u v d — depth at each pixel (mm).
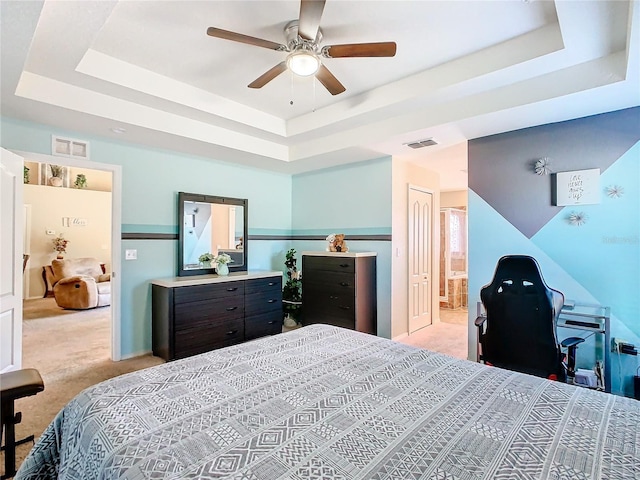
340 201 4762
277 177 5238
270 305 4344
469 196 3492
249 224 4832
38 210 7184
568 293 2961
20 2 1498
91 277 6379
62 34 1981
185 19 2100
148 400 1249
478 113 2801
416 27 2178
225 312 3838
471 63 2523
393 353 1806
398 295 4352
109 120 2902
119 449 961
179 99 2980
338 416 1146
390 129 3371
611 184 2768
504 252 3293
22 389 1821
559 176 2988
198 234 4160
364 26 2162
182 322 3467
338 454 936
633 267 2693
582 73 2342
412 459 915
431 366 1621
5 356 2707
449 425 1090
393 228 4250
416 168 4742
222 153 4039
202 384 1393
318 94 3221
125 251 3586
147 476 851
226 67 2711
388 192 4246
